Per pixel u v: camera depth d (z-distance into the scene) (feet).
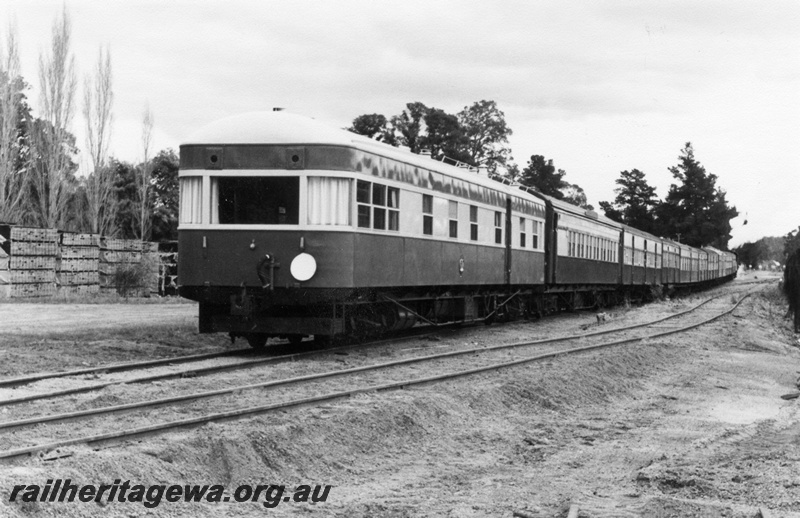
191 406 33.32
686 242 341.41
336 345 57.82
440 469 28.73
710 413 42.29
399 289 59.06
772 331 100.12
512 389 41.73
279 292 50.11
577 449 32.55
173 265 133.59
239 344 60.13
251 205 51.21
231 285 50.62
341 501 24.34
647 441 34.40
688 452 31.86
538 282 88.79
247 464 26.03
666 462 29.76
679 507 23.67
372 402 34.35
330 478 26.89
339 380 41.98
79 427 28.94
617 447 33.01
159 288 129.59
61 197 140.56
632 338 71.72
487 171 86.63
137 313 86.28
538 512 23.47
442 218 63.67
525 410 40.29
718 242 355.97
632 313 109.29
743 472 28.30
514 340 68.85
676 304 137.39
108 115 147.43
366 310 56.65
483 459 30.50
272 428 28.30
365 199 51.98
